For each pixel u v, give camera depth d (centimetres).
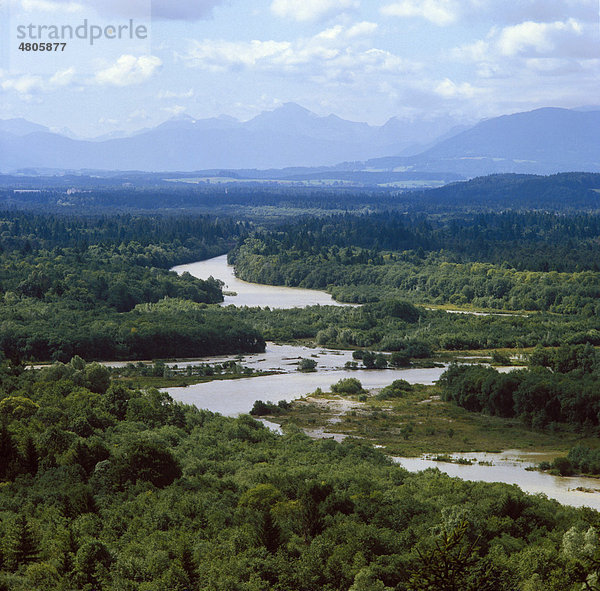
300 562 9894
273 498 12094
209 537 10750
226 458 15000
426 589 6391
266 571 9731
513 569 9538
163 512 11362
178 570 9412
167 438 15688
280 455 15300
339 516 11406
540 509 11838
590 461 15325
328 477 13112
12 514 11162
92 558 9712
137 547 10212
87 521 10856
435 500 12344
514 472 15300
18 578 9200
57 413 15562
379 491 12375
